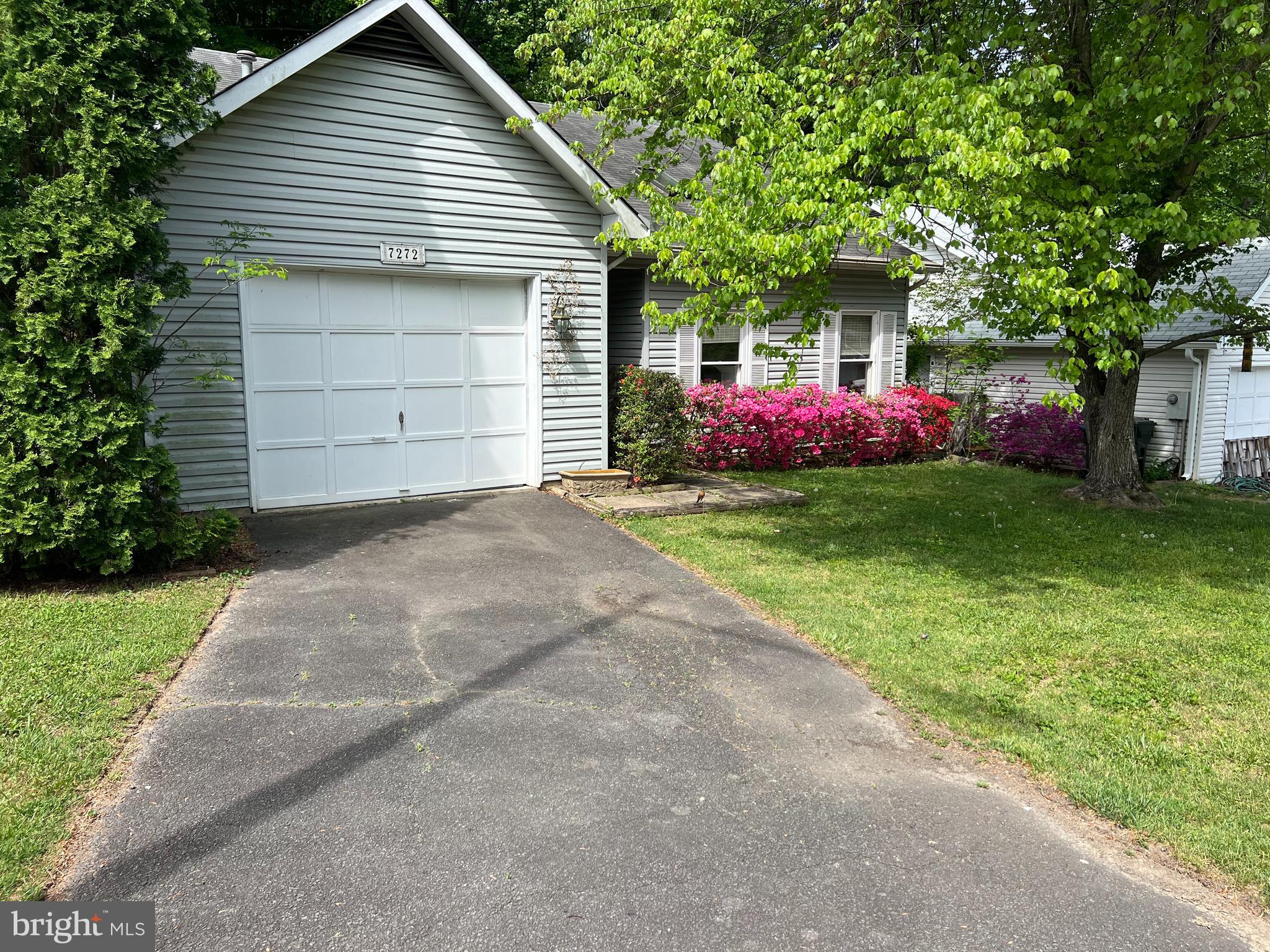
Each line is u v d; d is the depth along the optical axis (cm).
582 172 915
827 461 1366
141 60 615
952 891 302
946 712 444
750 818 345
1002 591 664
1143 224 708
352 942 266
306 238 818
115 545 598
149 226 616
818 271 854
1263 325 1069
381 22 828
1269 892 304
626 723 426
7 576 614
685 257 727
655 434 994
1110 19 876
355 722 414
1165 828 341
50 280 568
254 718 413
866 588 660
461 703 439
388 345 895
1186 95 712
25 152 592
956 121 614
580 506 912
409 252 869
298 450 858
